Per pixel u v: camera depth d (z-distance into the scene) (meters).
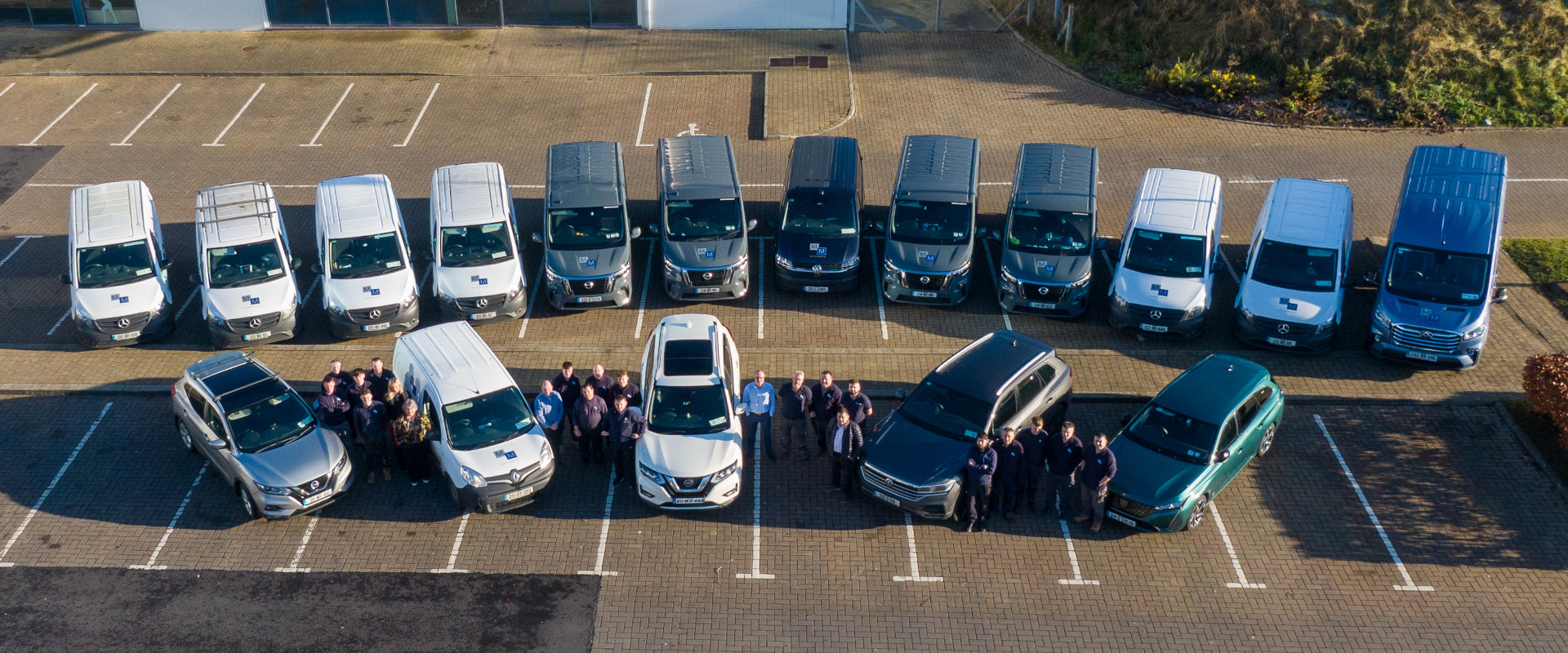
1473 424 18.06
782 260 21.23
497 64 32.22
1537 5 29.75
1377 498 16.56
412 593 14.78
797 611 14.55
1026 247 20.92
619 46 33.25
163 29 34.16
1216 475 15.77
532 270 22.97
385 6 34.12
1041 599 14.75
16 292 21.94
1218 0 30.64
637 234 21.45
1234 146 27.61
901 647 13.98
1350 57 29.41
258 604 14.59
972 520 15.75
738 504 16.45
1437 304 19.14
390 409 16.42
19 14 34.06
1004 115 29.17
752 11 33.84
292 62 32.28
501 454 15.91
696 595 14.80
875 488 15.87
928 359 19.83
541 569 15.20
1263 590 14.92
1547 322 20.81
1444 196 20.30
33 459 17.25
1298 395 18.72
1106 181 25.97
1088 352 19.97
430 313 21.31
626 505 16.42
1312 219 20.52
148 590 14.80
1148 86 30.28
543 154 27.48
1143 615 14.50
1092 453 15.14
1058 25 32.41
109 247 20.36
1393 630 14.29
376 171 26.66
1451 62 29.23
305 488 15.57
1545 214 24.44
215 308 19.58
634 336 20.50
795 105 29.62
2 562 15.25
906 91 30.47
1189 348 20.17
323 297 21.09
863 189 24.73
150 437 17.81
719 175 22.34
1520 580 15.12
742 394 17.27
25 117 29.22
